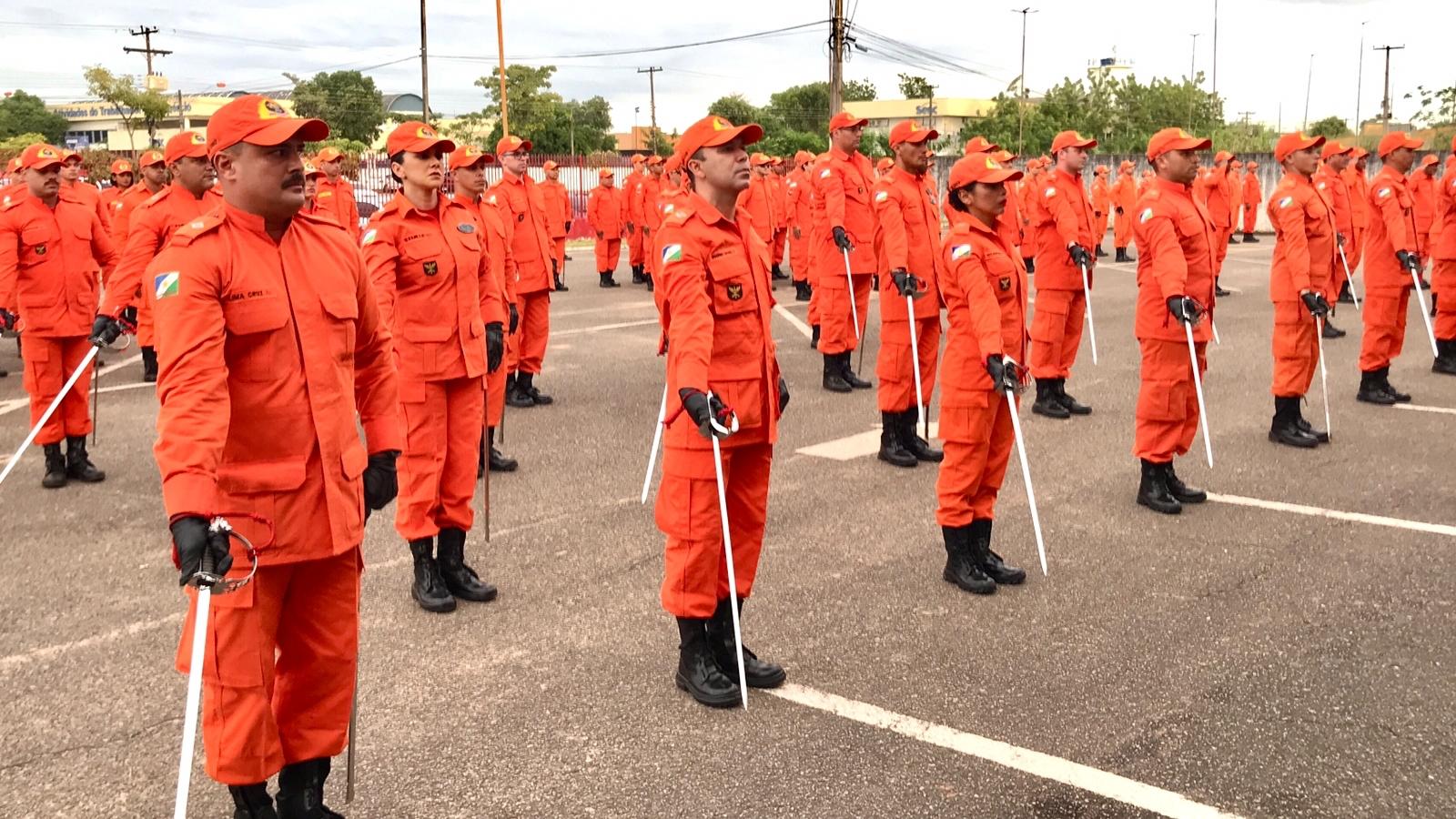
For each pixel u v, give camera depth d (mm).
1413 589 5668
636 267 21734
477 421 5648
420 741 4230
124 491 7684
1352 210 14477
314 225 3365
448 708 4488
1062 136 9477
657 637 5191
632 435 9180
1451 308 11297
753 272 4527
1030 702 4508
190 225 3109
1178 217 6863
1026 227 20141
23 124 76375
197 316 2975
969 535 5770
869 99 77438
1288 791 3834
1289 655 4906
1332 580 5809
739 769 4020
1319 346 8516
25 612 5508
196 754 4160
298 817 3510
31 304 7598
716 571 4543
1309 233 8648
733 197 4441
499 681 4738
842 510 7113
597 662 4930
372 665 4891
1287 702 4477
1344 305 16906
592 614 5461
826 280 10633
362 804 3801
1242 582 5793
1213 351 12922
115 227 12648
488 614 5469
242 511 3162
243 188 3123
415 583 5574
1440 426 9180
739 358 4477
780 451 8594
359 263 3479
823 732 4285
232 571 3146
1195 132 53688
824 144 51312
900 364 8086
